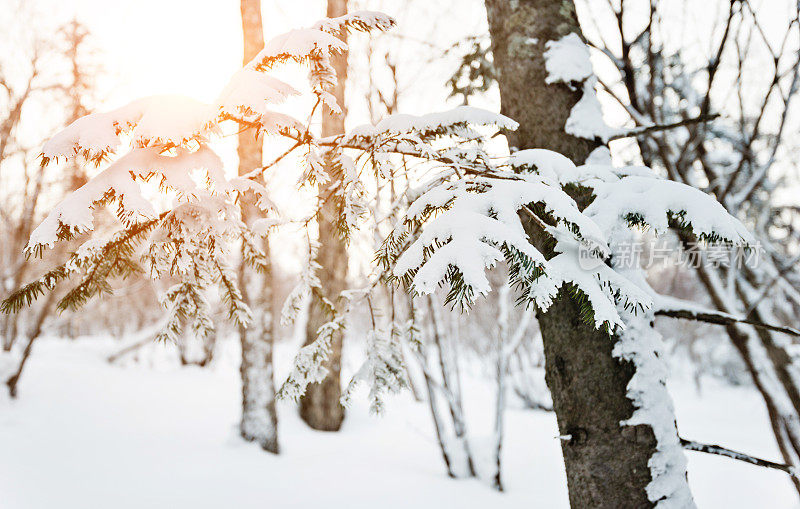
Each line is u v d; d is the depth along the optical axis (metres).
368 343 2.34
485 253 0.98
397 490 5.22
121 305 17.12
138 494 4.71
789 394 3.11
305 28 1.43
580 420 1.95
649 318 1.97
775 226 4.27
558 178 1.50
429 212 1.36
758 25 2.78
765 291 3.19
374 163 1.62
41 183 9.34
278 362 11.97
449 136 1.71
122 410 7.44
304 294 2.16
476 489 5.57
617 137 2.14
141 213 1.25
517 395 11.18
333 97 1.47
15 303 1.50
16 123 9.70
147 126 1.25
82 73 9.57
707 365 19.70
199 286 1.86
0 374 7.45
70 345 12.17
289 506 4.65
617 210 1.40
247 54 5.86
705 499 5.78
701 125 3.21
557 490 5.84
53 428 6.34
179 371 11.05
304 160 1.60
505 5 2.41
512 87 2.33
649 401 1.87
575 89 2.23
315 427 7.99
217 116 1.33
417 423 8.80
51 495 4.51
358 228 1.91
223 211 1.59
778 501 5.69
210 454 5.97
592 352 1.94
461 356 18.06
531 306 1.20
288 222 2.01
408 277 1.17
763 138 3.53
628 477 1.84
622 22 3.24
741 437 9.84
